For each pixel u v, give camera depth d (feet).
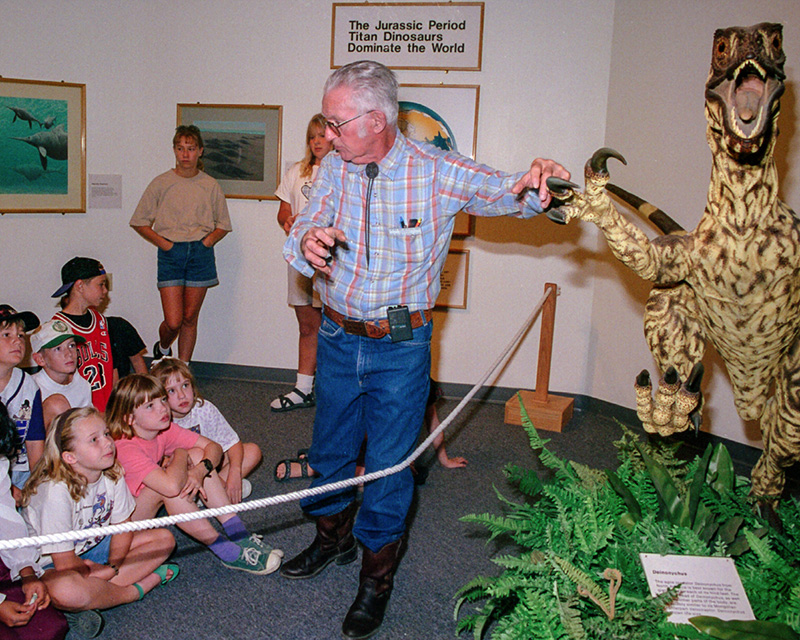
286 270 14.94
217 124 14.61
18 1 13.43
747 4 10.67
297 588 7.70
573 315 14.16
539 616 5.19
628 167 12.93
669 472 7.10
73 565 6.81
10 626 6.31
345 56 14.07
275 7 14.17
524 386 14.57
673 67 11.91
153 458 8.32
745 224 5.52
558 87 13.52
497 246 14.24
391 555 7.02
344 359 6.85
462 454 11.60
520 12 13.47
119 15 14.32
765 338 5.96
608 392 13.78
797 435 6.28
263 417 13.08
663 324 6.39
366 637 6.83
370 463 6.88
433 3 13.66
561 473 7.15
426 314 6.81
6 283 13.96
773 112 4.97
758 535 6.06
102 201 14.61
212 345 15.43
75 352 8.94
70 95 14.01
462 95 13.82
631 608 5.45
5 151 13.57
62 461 6.82
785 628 4.89
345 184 6.59
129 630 6.88
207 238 14.32
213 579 7.84
